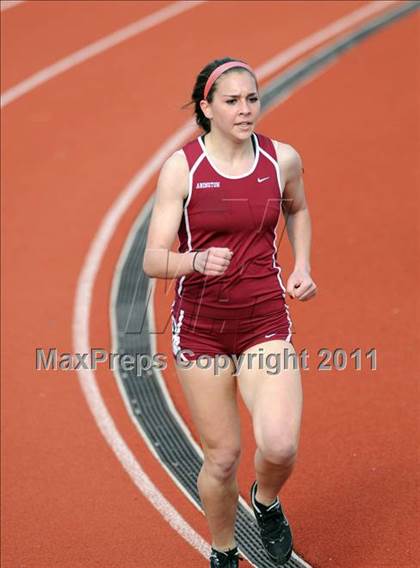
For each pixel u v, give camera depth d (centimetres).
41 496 1788
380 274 2353
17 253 2622
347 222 2600
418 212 2623
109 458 1867
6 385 2120
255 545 1576
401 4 4141
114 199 2856
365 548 1509
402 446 1750
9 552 1658
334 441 1789
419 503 1589
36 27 4066
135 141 3166
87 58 3762
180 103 3375
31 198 2880
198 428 1297
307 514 1609
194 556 1583
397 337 2103
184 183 1230
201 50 3784
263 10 4144
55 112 3375
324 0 4222
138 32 3975
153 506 1723
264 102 3378
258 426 1209
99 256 2591
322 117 3238
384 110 3244
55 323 2331
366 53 3700
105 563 1597
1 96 3506
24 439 1950
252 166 1240
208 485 1309
